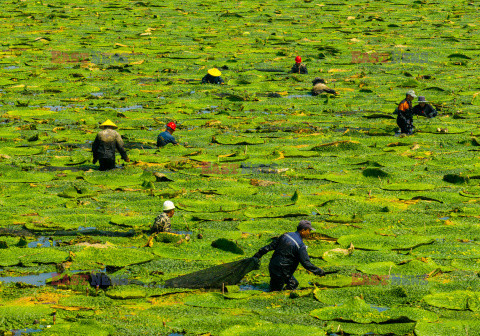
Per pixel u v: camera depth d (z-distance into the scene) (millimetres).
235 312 22016
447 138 46062
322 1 121375
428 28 95875
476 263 25750
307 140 45688
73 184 35969
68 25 97312
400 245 27359
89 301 22797
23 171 37781
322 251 26969
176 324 20938
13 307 22078
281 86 63781
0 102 56531
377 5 116938
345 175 37500
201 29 94938
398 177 37156
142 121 50406
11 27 94938
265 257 26922
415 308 21750
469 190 34625
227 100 58188
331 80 66000
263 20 102438
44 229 29312
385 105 55656
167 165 39156
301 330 20031
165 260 26375
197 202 32781
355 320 21000
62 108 54719
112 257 26328
